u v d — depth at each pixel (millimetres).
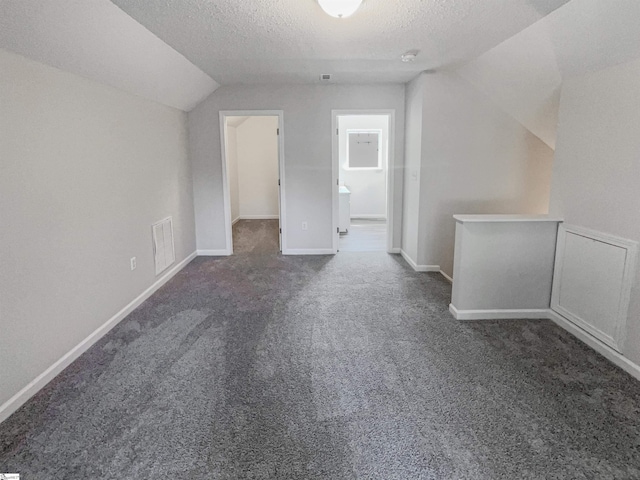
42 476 1748
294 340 3053
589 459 1834
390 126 5355
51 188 2566
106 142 3246
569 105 3133
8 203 2209
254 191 8773
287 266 5074
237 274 4750
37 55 2377
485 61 3730
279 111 5324
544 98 3678
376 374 2570
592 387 2404
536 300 3402
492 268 3336
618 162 2654
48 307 2525
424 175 4641
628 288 2568
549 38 2854
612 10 2268
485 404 2244
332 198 5562
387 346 2943
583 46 2693
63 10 2180
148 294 4012
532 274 3354
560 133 3246
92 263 3033
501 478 1731
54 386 2447
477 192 4688
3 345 2156
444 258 4816
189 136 5324
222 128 5332
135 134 3768
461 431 2029
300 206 5574
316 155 5445
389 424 2088
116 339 3090
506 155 4609
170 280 4535
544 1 2398
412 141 4957
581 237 2992
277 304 3797
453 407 2223
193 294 4078
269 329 3252
